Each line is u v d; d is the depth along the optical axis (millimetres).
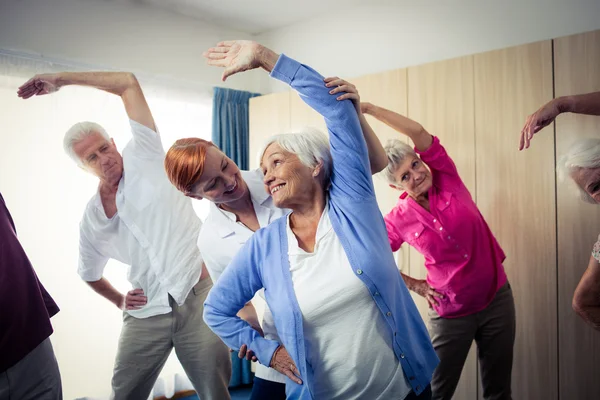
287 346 1225
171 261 2107
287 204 1274
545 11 2500
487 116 2340
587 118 2072
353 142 1233
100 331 2604
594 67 2053
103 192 2172
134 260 2156
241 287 1332
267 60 1315
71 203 2533
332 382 1219
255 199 1679
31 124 2467
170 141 3152
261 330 1570
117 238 2176
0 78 2434
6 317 1426
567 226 2127
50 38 2658
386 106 2688
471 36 2768
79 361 2543
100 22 2891
